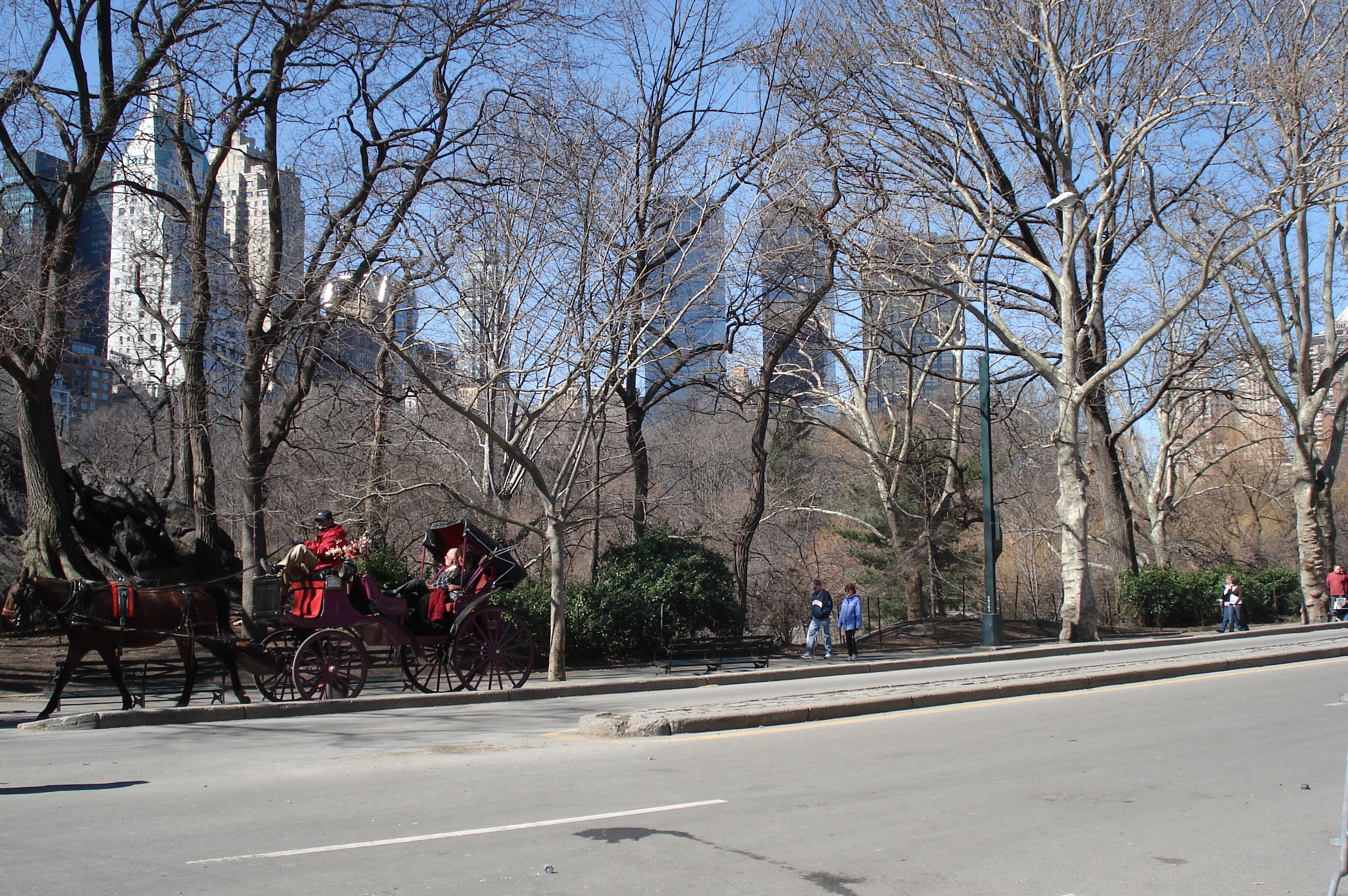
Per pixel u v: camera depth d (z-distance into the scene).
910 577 34.91
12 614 12.17
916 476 35.12
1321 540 34.69
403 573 21.78
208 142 20.81
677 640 22.00
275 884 5.25
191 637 13.16
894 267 25.30
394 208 19.97
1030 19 26.02
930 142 27.61
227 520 27.56
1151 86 24.67
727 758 9.20
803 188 23.08
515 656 15.84
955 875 5.57
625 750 9.65
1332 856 6.06
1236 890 5.41
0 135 18.59
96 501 22.50
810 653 23.83
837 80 25.16
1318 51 25.14
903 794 7.63
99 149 19.28
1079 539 26.80
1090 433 36.97
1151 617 35.25
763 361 29.67
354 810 7.02
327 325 18.83
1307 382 34.84
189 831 6.41
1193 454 51.31
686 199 21.66
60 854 5.84
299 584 13.99
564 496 19.52
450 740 10.71
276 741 10.72
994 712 12.49
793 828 6.55
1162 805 7.34
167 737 11.19
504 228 20.91
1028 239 31.89
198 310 20.94
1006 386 40.22
